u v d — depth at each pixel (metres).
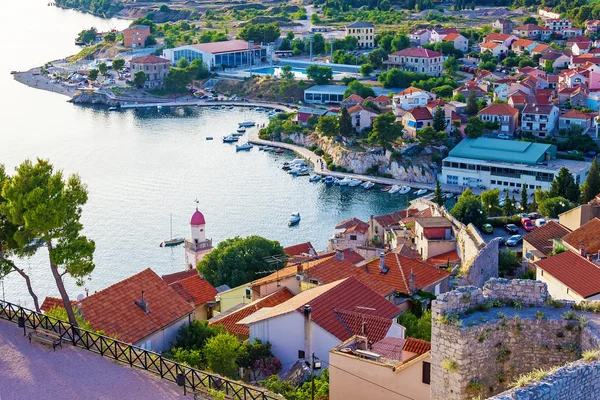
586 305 47.66
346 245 170.38
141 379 56.88
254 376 73.19
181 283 117.38
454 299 46.31
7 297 150.62
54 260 72.50
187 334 81.12
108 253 180.75
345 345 58.22
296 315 73.88
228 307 110.31
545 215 169.00
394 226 165.50
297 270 101.56
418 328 78.38
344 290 79.88
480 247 120.56
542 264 99.12
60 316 74.81
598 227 118.94
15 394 54.94
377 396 53.69
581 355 45.12
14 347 62.19
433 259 135.38
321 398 60.84
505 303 48.12
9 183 74.75
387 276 100.44
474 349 45.22
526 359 46.38
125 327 78.44
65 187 77.75
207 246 165.50
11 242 77.44
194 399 53.38
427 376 51.31
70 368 58.72
